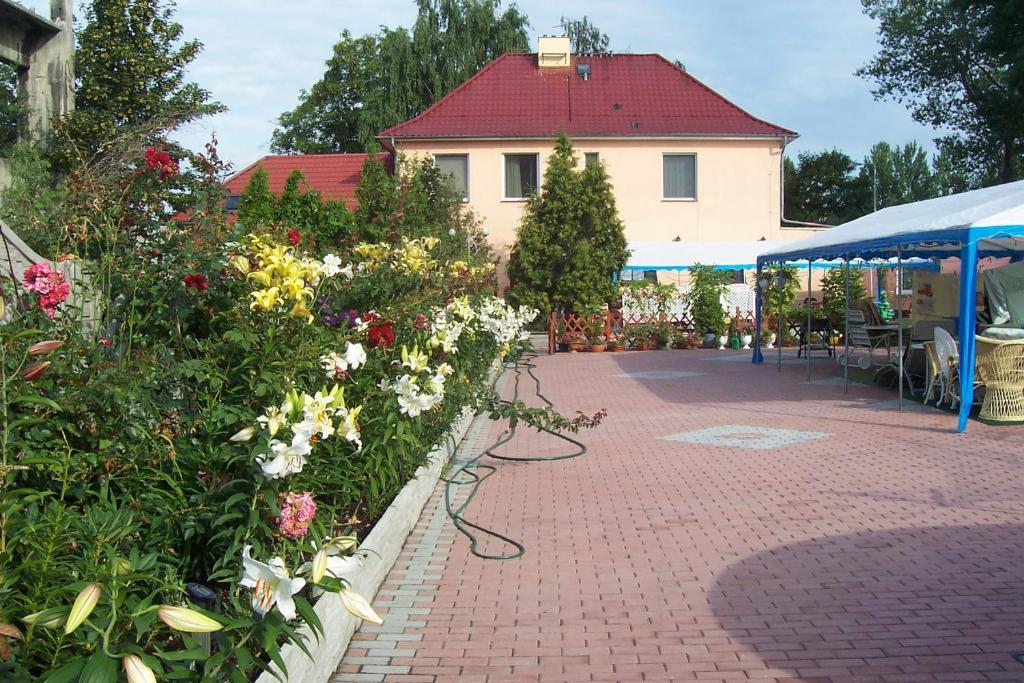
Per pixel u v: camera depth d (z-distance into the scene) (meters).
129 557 3.51
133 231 6.22
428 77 41.94
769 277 22.19
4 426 3.58
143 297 5.59
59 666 2.89
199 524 4.10
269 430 4.12
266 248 5.78
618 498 8.02
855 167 66.81
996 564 5.91
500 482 8.78
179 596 3.51
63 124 12.84
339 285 7.42
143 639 3.41
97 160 11.93
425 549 6.55
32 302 4.53
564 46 35.50
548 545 6.61
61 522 3.29
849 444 10.33
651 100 34.22
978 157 40.69
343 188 33.28
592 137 31.67
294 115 49.19
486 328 11.46
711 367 20.83
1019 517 7.00
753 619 5.09
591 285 26.66
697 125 32.69
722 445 10.52
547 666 4.52
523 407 9.77
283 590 3.36
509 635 4.93
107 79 16.47
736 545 6.49
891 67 41.12
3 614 2.96
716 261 28.41
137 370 4.65
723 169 32.22
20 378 3.74
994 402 11.77
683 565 6.07
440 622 5.14
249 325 5.14
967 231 10.70
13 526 3.27
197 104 16.31
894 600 5.33
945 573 5.77
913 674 4.34
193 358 5.52
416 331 7.87
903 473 8.67
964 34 37.66
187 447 4.48
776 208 32.41
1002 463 8.98
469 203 32.06
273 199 21.38
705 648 4.71
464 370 9.93
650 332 26.77
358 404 6.24
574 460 9.84
